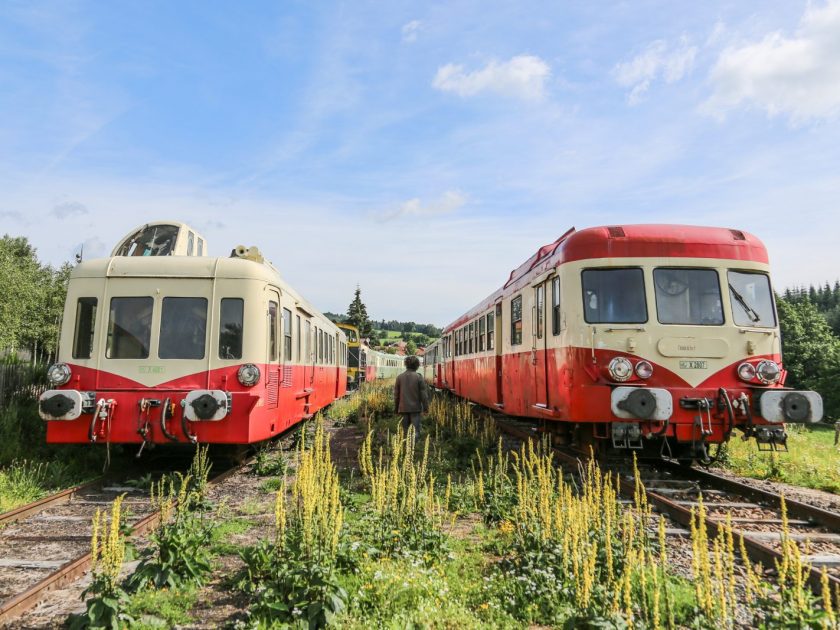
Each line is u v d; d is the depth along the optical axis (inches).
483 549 228.5
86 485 321.7
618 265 352.8
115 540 156.9
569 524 191.8
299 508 205.8
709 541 238.2
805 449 496.7
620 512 230.2
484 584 188.7
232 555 217.3
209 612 167.2
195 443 332.5
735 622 160.6
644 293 350.0
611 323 346.9
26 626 155.6
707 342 344.5
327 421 695.1
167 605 167.2
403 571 189.5
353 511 273.0
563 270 365.4
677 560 214.4
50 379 342.3
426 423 615.2
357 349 1379.2
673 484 342.3
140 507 288.0
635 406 319.0
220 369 347.9
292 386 444.8
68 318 352.2
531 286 445.7
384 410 749.3
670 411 319.3
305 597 159.9
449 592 179.8
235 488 333.1
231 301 357.1
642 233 358.6
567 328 357.4
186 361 347.3
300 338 490.9
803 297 2420.0
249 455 444.8
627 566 156.6
